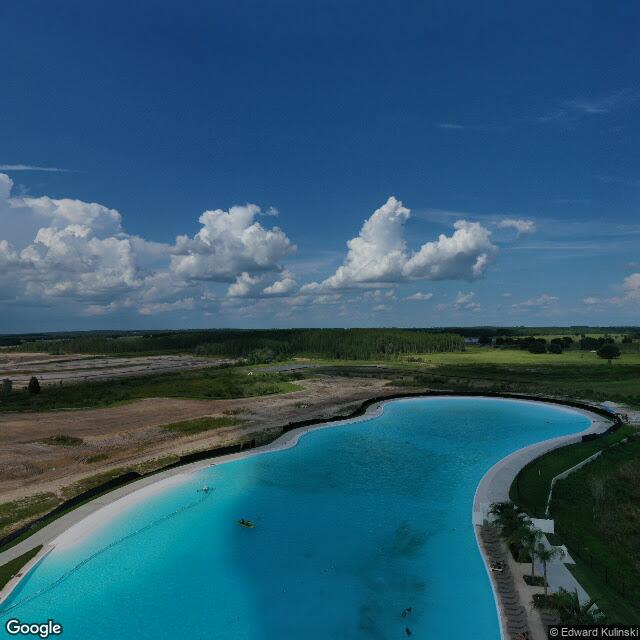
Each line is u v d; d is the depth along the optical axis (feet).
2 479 169.37
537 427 248.73
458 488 164.55
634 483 174.70
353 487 165.48
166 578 110.11
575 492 160.35
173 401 317.22
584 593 99.40
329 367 552.41
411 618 95.96
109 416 271.08
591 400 318.65
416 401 313.12
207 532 132.05
